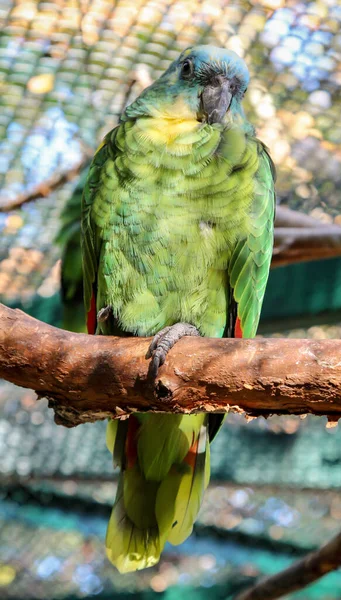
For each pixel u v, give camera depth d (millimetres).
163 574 6059
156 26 4805
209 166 3512
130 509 3750
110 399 2744
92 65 4902
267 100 5031
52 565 6074
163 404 2676
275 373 2492
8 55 4816
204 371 2574
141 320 3590
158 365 2615
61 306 5230
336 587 4984
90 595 5754
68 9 4699
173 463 3760
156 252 3502
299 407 2545
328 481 5332
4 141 5039
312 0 4746
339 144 5121
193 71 3908
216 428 3859
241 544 5496
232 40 4855
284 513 5723
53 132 5074
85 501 5551
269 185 3738
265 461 5398
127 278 3547
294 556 5453
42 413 5512
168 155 3520
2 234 5184
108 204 3559
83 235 3777
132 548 3723
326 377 2443
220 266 3572
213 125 3744
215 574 5441
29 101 4953
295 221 4637
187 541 5512
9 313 2758
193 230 3494
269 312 4832
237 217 3543
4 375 2783
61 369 2705
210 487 5621
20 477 5461
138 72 4953
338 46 4887
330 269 4785
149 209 3492
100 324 3701
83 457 5477
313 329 5809
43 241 5227
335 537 3855
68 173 5117
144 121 3719
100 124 5109
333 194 5246
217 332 3674
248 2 4754
